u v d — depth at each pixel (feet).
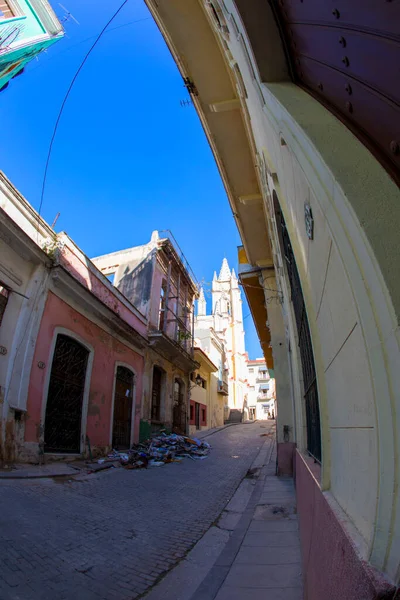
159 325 55.62
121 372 42.29
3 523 12.91
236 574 10.27
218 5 11.25
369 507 3.26
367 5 2.98
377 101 3.30
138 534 14.37
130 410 43.45
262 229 26.81
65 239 33.17
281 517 16.10
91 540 12.98
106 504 18.44
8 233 25.39
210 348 101.24
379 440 2.82
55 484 21.02
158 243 57.11
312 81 5.69
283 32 6.48
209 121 19.07
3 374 24.58
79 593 9.23
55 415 29.66
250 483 26.68
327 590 4.57
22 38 34.27
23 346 26.30
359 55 3.46
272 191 11.45
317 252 5.21
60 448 29.53
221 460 39.24
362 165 3.44
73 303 33.19
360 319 3.10
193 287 73.00
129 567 11.19
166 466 33.55
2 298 25.54
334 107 4.72
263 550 12.12
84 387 33.83
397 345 2.49
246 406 150.51
